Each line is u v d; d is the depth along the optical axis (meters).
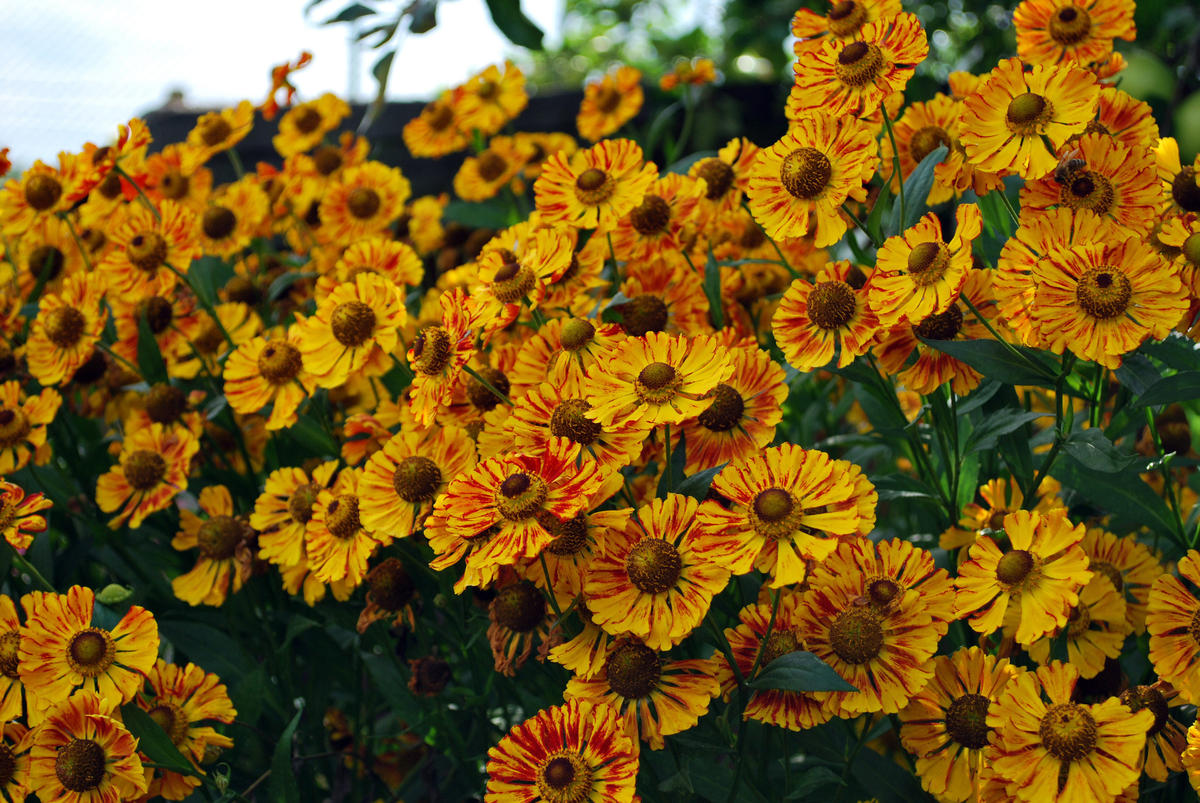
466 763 0.93
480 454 0.84
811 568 0.81
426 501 0.84
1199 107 1.19
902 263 0.80
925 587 0.79
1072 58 0.90
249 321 1.05
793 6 2.35
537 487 0.77
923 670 0.78
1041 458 0.96
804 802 0.86
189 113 2.67
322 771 1.02
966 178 0.86
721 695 0.81
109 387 1.08
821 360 0.82
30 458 0.97
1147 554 0.85
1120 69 0.91
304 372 0.94
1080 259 0.77
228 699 0.87
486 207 1.27
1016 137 0.81
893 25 0.84
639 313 0.91
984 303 0.83
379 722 1.04
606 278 0.96
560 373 0.84
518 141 1.33
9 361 1.04
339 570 0.86
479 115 1.36
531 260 0.88
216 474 1.03
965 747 0.79
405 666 0.94
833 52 0.85
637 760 0.76
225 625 1.00
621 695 0.79
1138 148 0.80
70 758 0.80
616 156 0.92
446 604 0.88
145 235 1.02
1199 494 1.00
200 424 0.99
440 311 1.00
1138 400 0.79
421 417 0.83
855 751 0.81
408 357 0.89
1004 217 0.87
